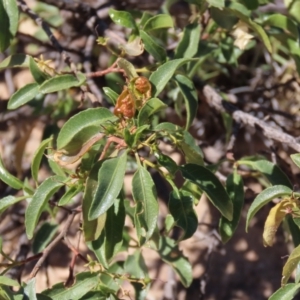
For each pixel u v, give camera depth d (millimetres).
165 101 1023
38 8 1151
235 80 1171
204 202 1131
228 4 805
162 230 968
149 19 786
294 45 864
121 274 797
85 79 760
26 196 746
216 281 1124
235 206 773
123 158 655
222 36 938
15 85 1258
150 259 1115
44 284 1099
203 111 1120
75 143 669
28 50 1143
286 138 820
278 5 1105
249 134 1133
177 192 704
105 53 1067
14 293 688
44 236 875
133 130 667
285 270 653
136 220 667
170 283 1051
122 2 1080
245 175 912
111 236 710
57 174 754
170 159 685
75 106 1074
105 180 646
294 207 659
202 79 1051
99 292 728
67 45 1080
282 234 1151
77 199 1011
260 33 813
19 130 1140
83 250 1115
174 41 1028
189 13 1064
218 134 1146
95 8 1056
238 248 1144
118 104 667
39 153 731
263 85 1172
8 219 1118
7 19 790
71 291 720
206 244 1128
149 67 792
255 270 1133
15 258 943
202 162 715
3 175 758
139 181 661
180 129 678
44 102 1094
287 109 1144
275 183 779
